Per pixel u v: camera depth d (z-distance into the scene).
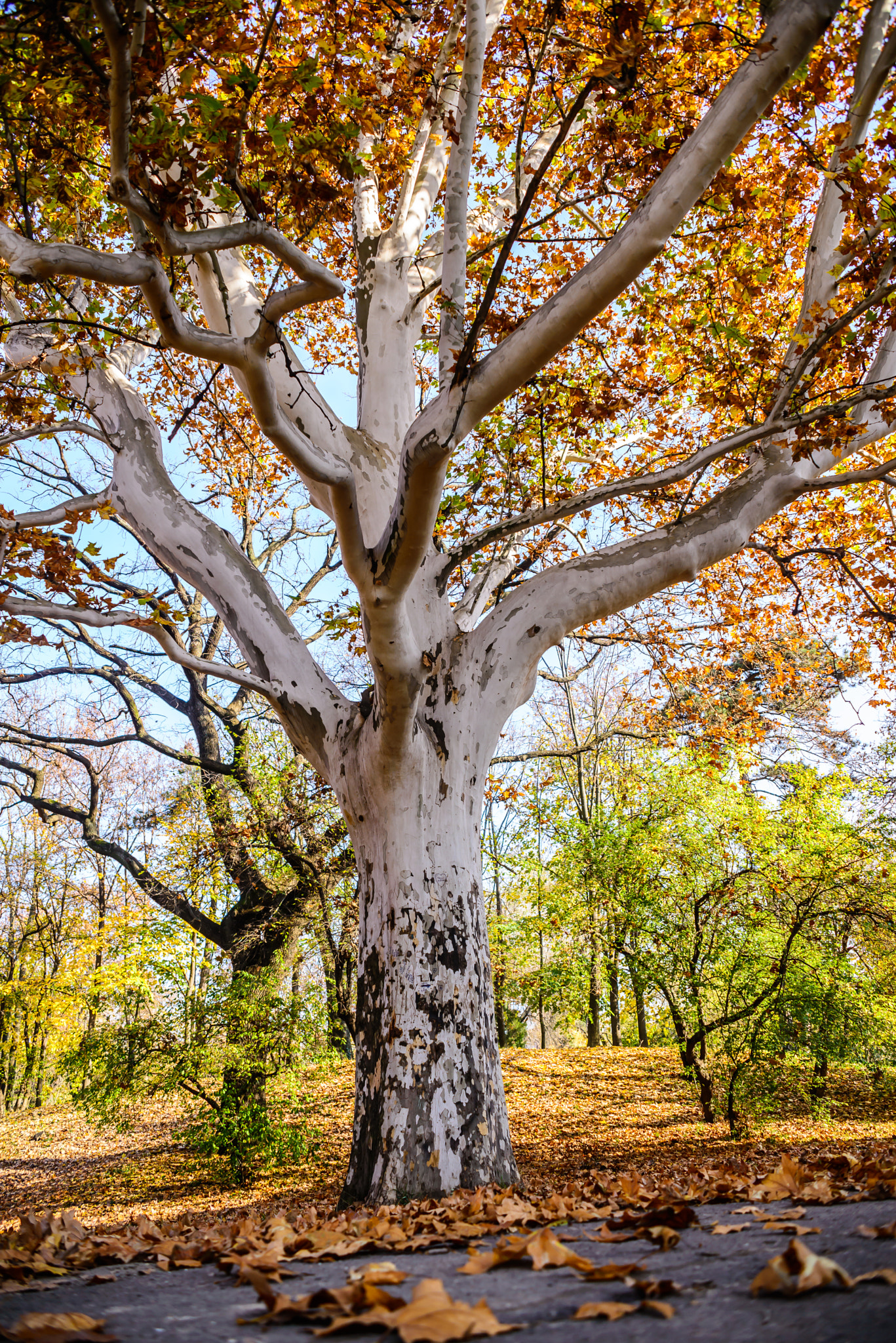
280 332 4.36
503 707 6.75
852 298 7.62
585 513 11.18
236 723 16.73
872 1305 1.36
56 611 6.41
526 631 6.72
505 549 9.05
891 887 10.77
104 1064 11.16
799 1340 1.24
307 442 4.80
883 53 6.06
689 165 4.34
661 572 6.68
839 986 10.86
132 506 6.98
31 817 24.91
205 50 4.77
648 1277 1.79
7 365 7.55
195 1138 11.22
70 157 6.10
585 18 6.96
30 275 4.01
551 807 15.76
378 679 5.87
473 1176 5.51
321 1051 12.07
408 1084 5.70
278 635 6.91
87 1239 2.96
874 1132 11.16
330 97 6.15
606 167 7.32
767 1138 10.86
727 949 11.20
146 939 11.67
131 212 4.09
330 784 6.80
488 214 9.56
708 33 6.85
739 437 6.42
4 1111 22.73
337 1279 2.07
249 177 6.88
